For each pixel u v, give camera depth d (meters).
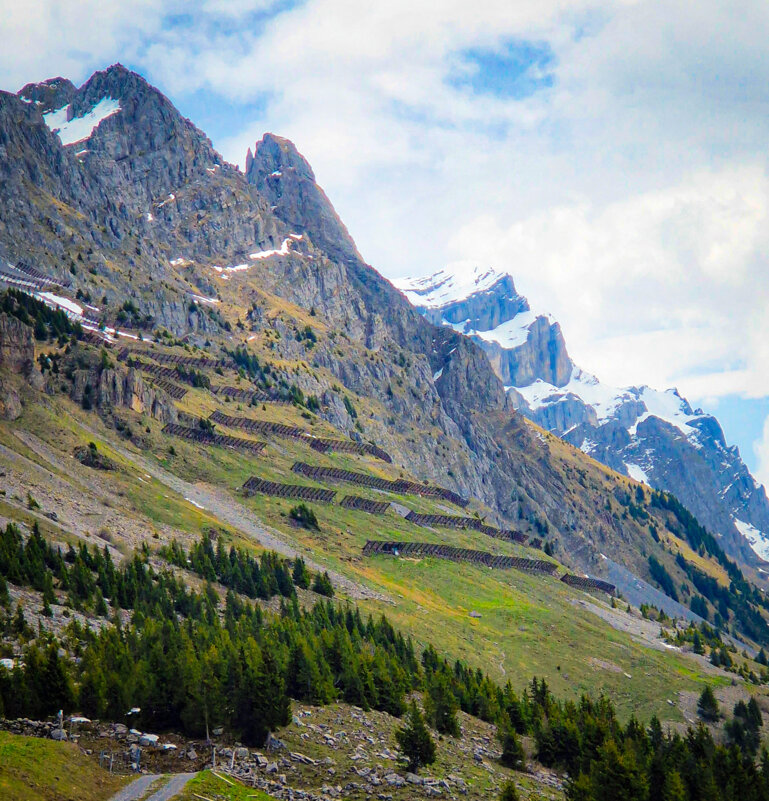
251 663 135.62
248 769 117.19
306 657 149.50
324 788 118.00
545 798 134.12
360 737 136.88
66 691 120.56
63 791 98.62
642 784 137.75
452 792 125.50
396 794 120.12
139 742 118.00
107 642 135.62
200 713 124.00
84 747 113.69
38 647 132.25
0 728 114.12
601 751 144.88
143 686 126.12
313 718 139.88
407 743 129.38
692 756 156.25
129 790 103.38
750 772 155.00
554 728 157.88
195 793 103.81
